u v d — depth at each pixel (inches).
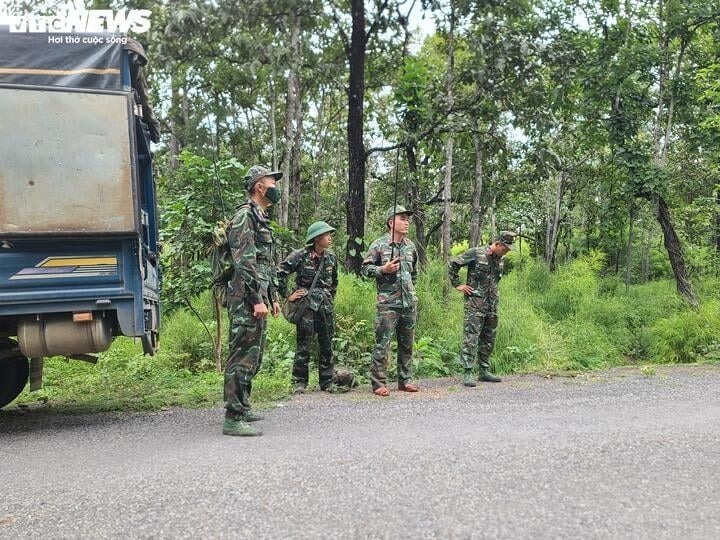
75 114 196.4
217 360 331.0
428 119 554.3
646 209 729.6
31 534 109.7
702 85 544.4
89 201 196.5
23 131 191.9
